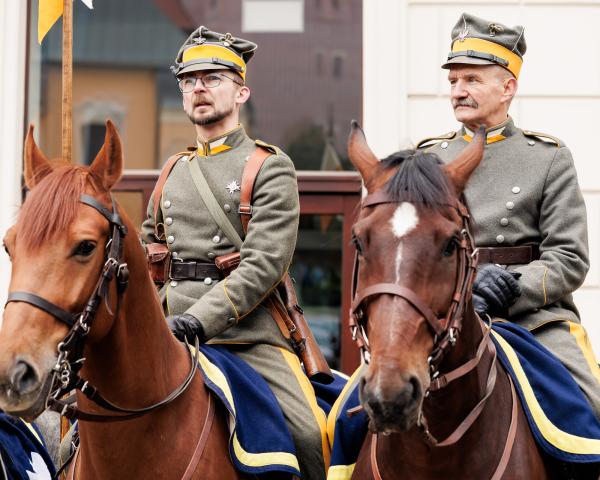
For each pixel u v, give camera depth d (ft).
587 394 22.07
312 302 38.70
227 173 24.99
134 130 40.16
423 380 17.72
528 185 24.29
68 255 18.22
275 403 22.84
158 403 20.74
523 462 20.33
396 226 18.12
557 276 22.98
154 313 20.75
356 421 22.03
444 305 18.17
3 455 22.88
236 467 21.77
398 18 37.88
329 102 39.70
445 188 18.57
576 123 37.22
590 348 23.54
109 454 20.59
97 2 40.42
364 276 18.17
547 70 37.40
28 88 39.58
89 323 18.45
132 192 39.78
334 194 39.22
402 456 19.99
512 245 24.12
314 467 23.02
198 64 25.35
